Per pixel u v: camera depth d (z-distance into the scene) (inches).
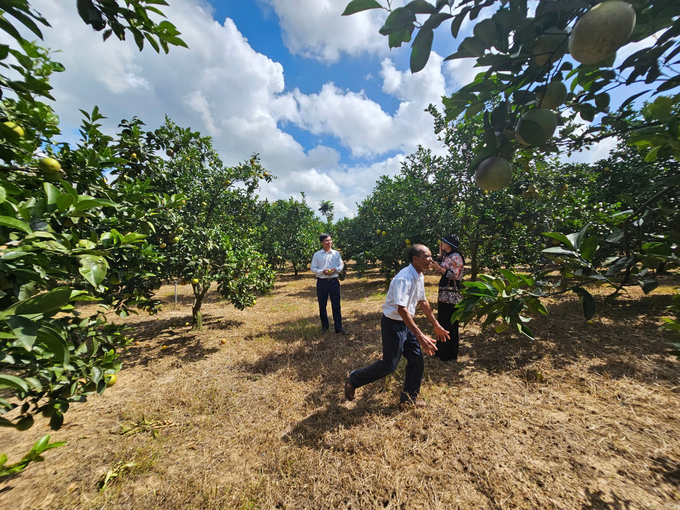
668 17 32.4
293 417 101.3
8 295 41.6
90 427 100.7
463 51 34.7
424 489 71.9
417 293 100.5
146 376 138.8
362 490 72.5
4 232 40.6
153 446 89.9
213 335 201.3
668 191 44.6
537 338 161.0
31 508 70.4
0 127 53.6
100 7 48.0
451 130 192.5
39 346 44.3
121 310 115.0
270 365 145.2
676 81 38.8
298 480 75.8
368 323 210.5
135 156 146.7
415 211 219.1
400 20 31.8
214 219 234.4
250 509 68.6
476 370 130.6
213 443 90.4
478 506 67.2
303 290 402.9
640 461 76.7
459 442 86.2
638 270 43.7
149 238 153.1
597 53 29.7
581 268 46.8
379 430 93.0
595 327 171.5
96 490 75.0
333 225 791.7
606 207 189.8
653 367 121.6
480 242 205.5
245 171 241.9
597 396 105.8
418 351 102.2
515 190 167.5
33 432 98.6
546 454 80.8
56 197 45.1
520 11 31.3
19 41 54.1
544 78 37.8
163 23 50.9
